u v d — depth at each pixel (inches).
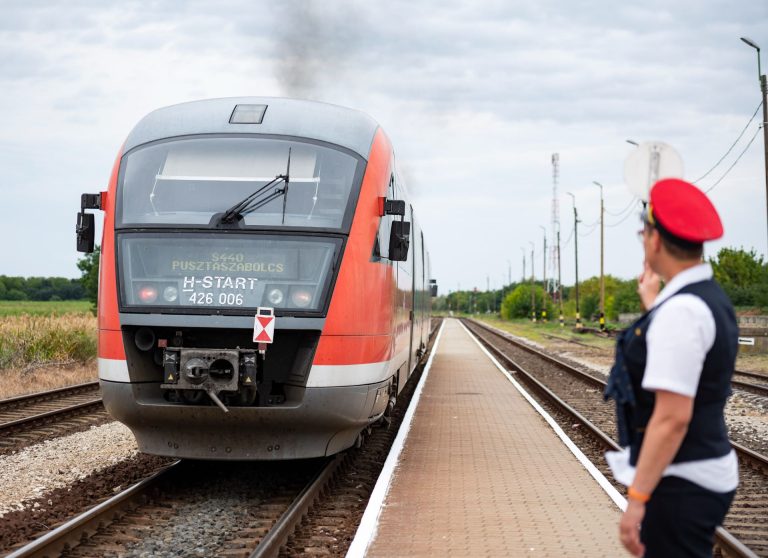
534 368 1103.6
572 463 392.8
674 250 122.9
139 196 347.3
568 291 5113.2
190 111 377.4
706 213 122.7
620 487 352.2
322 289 328.2
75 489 335.0
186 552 254.8
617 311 3088.1
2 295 3836.1
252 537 273.1
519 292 4301.2
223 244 331.9
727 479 121.2
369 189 356.2
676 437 114.5
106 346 330.3
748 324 1547.7
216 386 311.7
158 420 326.0
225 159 352.8
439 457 407.8
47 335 901.8
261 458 328.2
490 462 394.3
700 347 115.0
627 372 125.0
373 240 350.0
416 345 674.8
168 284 327.9
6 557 221.5
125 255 335.3
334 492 343.0
